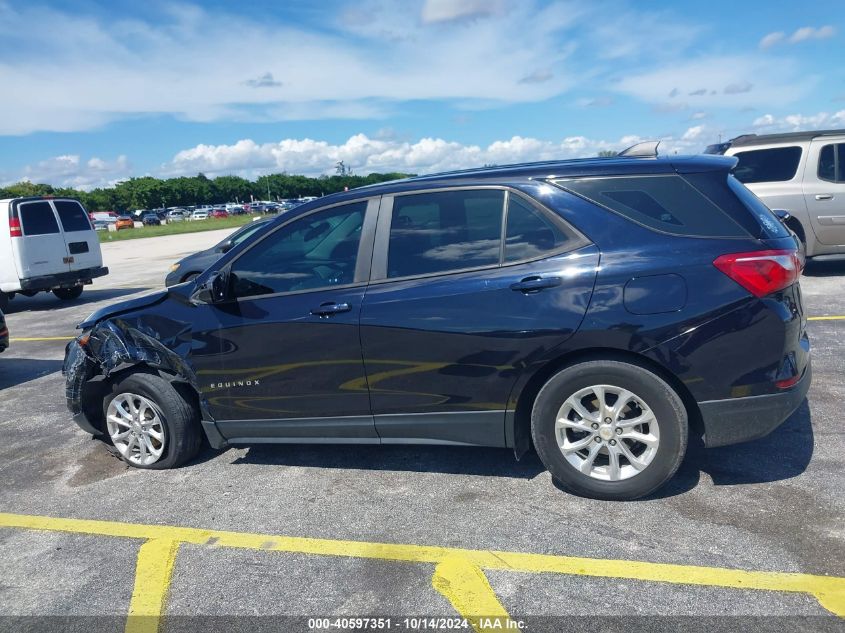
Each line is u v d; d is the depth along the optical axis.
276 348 3.94
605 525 3.34
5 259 12.59
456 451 4.39
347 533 3.47
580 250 3.43
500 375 3.54
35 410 6.10
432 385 3.69
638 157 3.74
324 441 4.01
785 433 4.27
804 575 2.83
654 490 3.49
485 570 3.04
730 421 3.34
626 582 2.88
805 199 9.25
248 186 166.00
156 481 4.30
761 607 2.65
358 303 3.75
